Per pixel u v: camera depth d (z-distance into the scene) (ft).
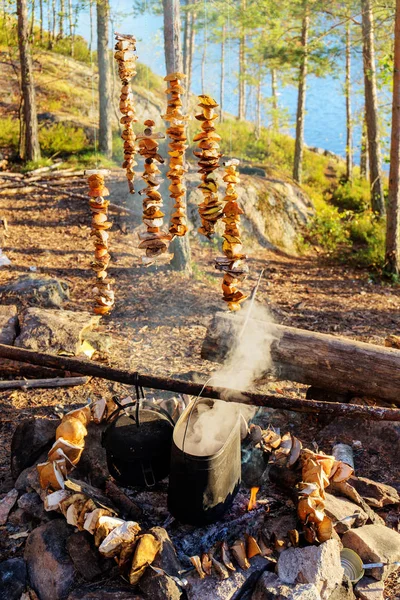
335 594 10.44
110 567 10.82
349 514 11.93
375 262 39.50
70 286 28.25
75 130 61.31
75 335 20.20
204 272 32.45
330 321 28.40
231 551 10.89
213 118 10.74
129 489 12.38
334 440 15.87
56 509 11.69
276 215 43.86
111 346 21.99
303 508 11.10
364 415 10.82
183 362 21.18
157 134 11.05
